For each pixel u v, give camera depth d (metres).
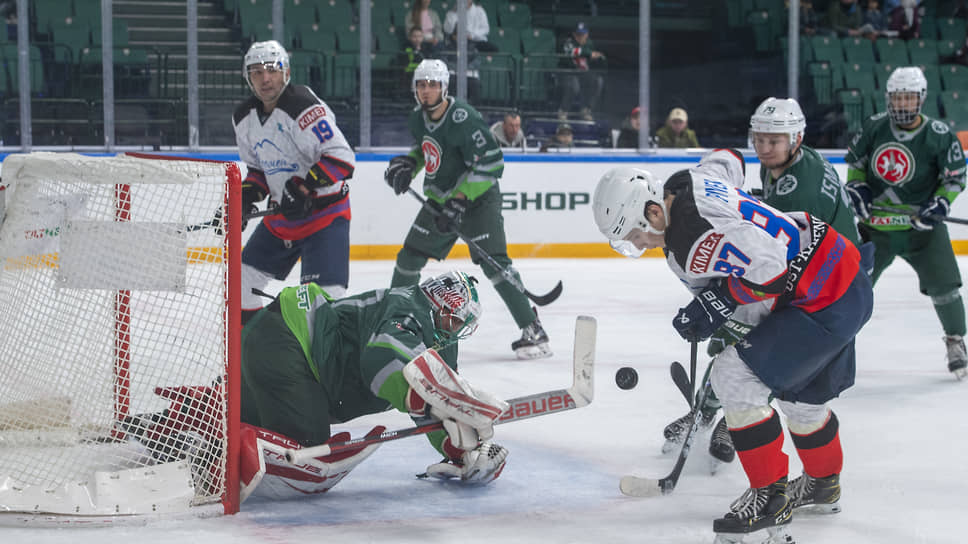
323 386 5.47
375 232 18.06
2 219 5.14
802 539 4.89
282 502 5.32
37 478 5.12
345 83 19.48
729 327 4.74
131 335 5.80
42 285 5.26
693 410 5.51
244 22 20.58
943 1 23.44
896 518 5.20
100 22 19.56
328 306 5.52
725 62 23.02
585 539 4.84
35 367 5.32
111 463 5.25
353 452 5.40
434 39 19.77
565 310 12.88
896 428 7.14
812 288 4.65
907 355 10.07
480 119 9.79
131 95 18.64
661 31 23.64
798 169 5.93
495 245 9.91
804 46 22.20
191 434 5.23
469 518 5.13
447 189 10.06
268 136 7.77
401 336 5.28
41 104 18.11
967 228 19.67
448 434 5.32
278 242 8.05
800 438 5.14
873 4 22.86
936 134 8.80
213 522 4.95
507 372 9.12
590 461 6.28
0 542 4.57
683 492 5.66
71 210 5.16
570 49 20.64
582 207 18.95
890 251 9.13
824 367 4.89
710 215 4.45
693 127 22.58
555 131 20.31
